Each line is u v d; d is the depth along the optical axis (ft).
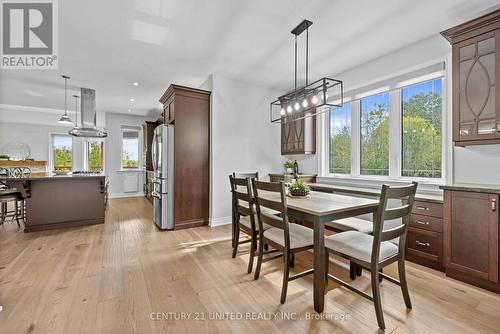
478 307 5.65
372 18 7.84
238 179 8.25
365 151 11.83
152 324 5.05
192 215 12.76
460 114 7.48
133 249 9.42
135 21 7.97
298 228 6.91
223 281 6.92
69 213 12.62
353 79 11.89
